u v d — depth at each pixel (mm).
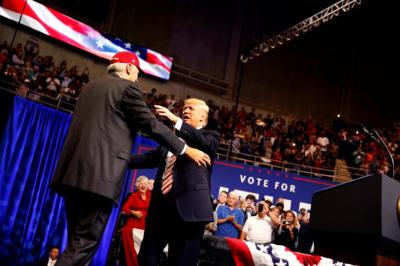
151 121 2188
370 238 2053
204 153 2379
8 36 12234
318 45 18625
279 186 9797
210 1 16969
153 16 15688
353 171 12812
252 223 7387
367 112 18688
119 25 14914
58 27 12820
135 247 3293
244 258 2811
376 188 2043
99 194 2029
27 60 12078
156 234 2473
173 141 2244
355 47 19266
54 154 9141
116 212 8773
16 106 8844
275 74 17531
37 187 8828
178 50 16000
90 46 13375
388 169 12695
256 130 14141
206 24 16734
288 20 18188
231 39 17031
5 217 8352
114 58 2541
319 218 2445
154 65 14711
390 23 19609
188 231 2383
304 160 13000
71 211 2221
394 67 19531
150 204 2574
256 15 17625
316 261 2852
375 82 19172
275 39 12250
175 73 15547
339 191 2324
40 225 8766
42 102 9906
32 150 8852
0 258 8195
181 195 2359
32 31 12672
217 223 7984
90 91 2332
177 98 15320
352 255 2188
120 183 2137
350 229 2143
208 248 2818
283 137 14094
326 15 11438
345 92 18578
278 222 7477
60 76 11953
